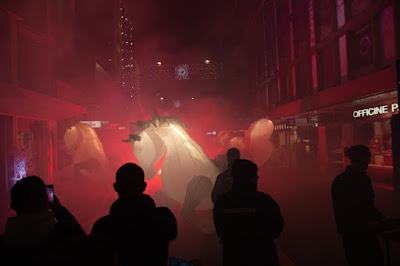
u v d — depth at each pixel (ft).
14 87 25.88
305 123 50.03
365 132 39.27
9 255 4.85
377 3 35.53
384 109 32.81
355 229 8.30
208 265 12.54
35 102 28.96
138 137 16.31
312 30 55.42
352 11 42.01
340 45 45.44
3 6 30.63
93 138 29.37
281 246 15.61
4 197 29.43
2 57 31.35
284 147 63.41
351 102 39.19
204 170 16.69
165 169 16.47
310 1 55.98
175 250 14.26
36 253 4.90
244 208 7.23
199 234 16.37
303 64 61.72
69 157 45.32
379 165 35.17
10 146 30.99
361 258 8.21
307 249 15.11
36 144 38.14
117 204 6.22
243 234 7.14
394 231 7.67
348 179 8.50
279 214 7.30
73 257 3.45
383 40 35.83
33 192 5.15
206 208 16.21
